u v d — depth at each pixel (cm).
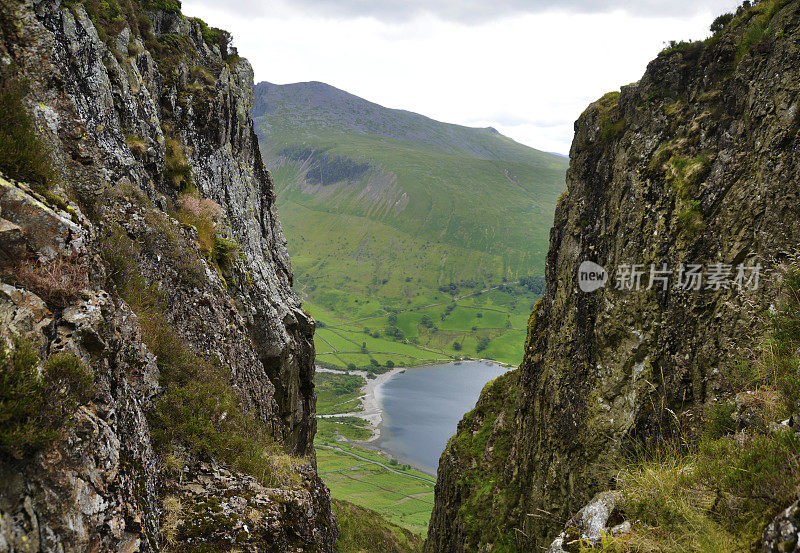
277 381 2417
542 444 2281
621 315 1834
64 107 1246
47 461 493
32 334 563
